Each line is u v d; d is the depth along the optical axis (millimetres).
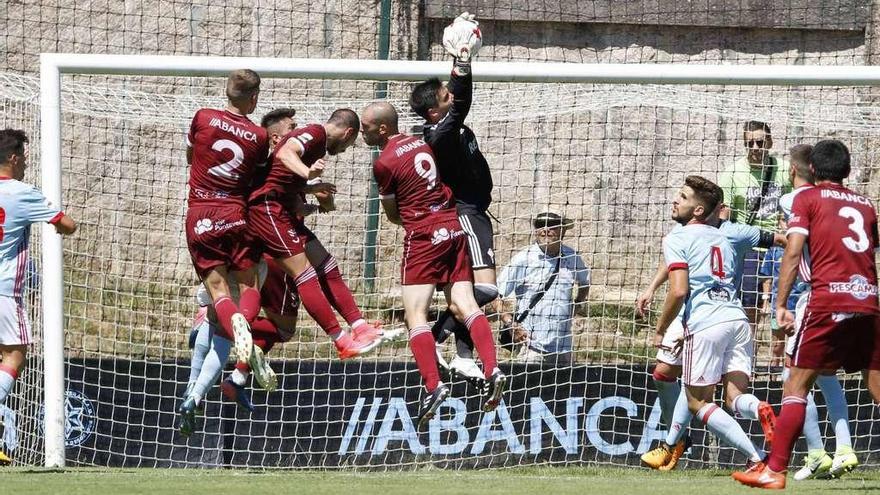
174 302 37906
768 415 25031
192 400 26453
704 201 26922
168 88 42906
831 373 25328
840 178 21875
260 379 24391
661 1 46375
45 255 27781
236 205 24953
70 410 29719
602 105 35812
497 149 40969
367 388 30328
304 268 25578
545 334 32438
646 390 30188
